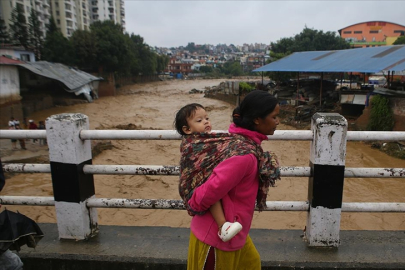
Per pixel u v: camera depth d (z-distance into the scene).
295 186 9.31
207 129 1.79
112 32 45.16
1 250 2.16
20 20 45.91
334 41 52.34
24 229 2.26
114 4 98.81
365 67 16.39
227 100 34.34
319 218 2.64
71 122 2.67
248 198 1.69
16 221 2.23
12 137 2.80
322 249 2.68
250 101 1.66
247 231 1.78
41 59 46.41
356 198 8.47
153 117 25.25
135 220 7.48
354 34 83.94
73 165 2.75
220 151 1.61
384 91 16.27
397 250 2.65
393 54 17.14
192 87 62.22
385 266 2.47
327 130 2.47
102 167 2.81
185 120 1.78
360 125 16.44
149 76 75.06
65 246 2.83
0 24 44.25
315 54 24.27
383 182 9.55
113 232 3.04
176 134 2.63
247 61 152.38
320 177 2.56
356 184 9.43
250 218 1.76
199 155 1.65
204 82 81.12
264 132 1.71
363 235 2.89
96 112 27.50
